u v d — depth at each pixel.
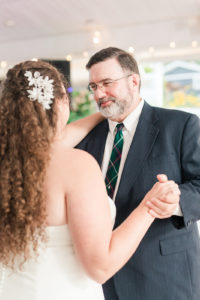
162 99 6.76
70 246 1.02
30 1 4.84
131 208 1.51
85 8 5.21
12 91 1.05
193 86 6.63
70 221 0.95
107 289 1.53
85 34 6.51
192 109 6.68
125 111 1.66
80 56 6.65
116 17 5.69
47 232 0.99
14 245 0.96
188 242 1.54
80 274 1.04
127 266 1.51
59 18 5.67
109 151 1.73
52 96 1.04
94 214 0.94
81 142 1.82
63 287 1.00
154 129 1.60
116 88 1.63
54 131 1.04
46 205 0.97
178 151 1.54
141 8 5.28
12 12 5.31
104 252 0.93
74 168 0.97
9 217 0.96
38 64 1.11
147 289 1.48
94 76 1.66
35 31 6.38
